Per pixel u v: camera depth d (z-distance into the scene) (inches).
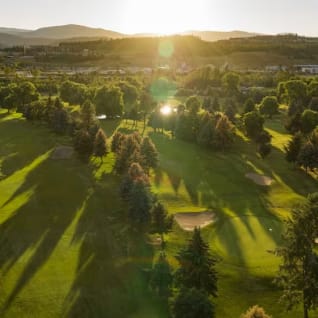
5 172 2928.2
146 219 2070.6
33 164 3080.7
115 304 1577.3
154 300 1594.5
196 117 3914.9
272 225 2206.0
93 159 3189.0
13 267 1796.3
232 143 3722.9
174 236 2089.1
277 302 1579.7
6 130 4084.6
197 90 7347.4
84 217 2245.3
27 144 3587.6
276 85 7249.0
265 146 3408.0
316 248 1694.1
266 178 3016.7
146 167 2810.0
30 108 4416.8
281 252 1435.8
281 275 1498.5
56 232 2086.6
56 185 2672.2
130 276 1738.4
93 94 5260.8
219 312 1524.4
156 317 1508.4
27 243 1987.0
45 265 1811.0
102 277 1732.3
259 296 1615.4
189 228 2187.5
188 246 1584.6
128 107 5472.4
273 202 2613.2
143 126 4451.3
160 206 2018.9
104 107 4640.8
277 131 4384.8
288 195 2731.3
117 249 1943.9
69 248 1942.7
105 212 2303.2
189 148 3663.9
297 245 1380.4
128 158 2797.7
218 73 7568.9
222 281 1689.2
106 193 2539.4
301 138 3275.1
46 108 4350.4
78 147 3093.0
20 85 5226.4
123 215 2258.9
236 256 1872.5
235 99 6151.6
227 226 2192.4
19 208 2341.3
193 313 1365.7
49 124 4192.9
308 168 3225.9
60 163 3097.9
